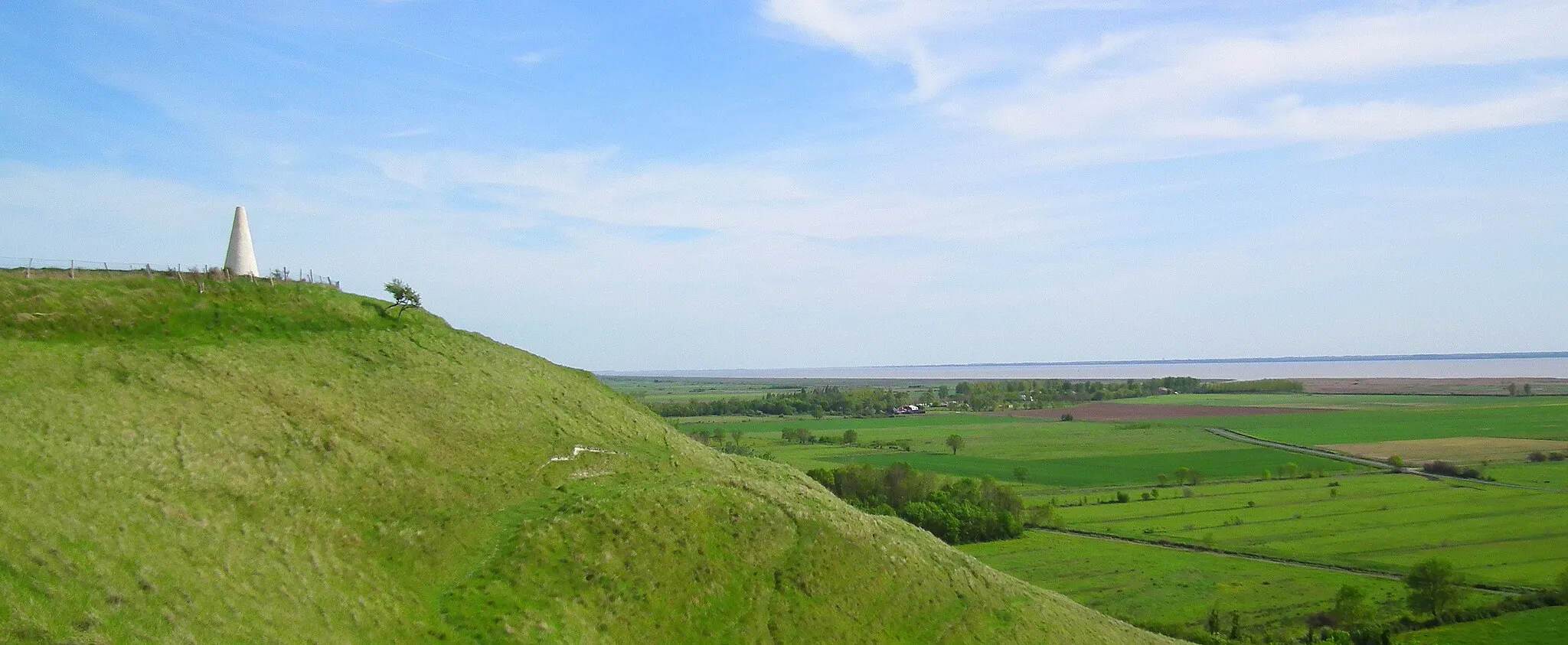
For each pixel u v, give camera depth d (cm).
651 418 7638
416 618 3634
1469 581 9750
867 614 4978
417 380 5888
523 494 5006
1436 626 8531
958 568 6069
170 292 5775
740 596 4669
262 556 3528
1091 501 14850
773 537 5259
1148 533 12400
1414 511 13088
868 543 5650
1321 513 13200
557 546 4462
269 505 3938
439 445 5156
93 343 4919
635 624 4178
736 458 7556
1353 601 8512
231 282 6172
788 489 6531
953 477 16888
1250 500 14362
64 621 2552
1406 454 18938
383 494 4441
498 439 5519
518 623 3778
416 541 4166
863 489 14262
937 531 12231
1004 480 17038
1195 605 9194
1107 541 12088
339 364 5722
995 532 12338
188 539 3378
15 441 3544
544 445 5697
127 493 3500
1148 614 8912
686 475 6081
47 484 3291
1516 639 8075
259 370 5188
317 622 3262
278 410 4772
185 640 2758
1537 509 12950
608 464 5819
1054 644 5475
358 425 4959
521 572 4172
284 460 4325
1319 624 8644
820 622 4716
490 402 6006
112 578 2867
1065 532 12738
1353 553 11025
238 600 3139
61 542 2920
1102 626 6334
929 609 5281
